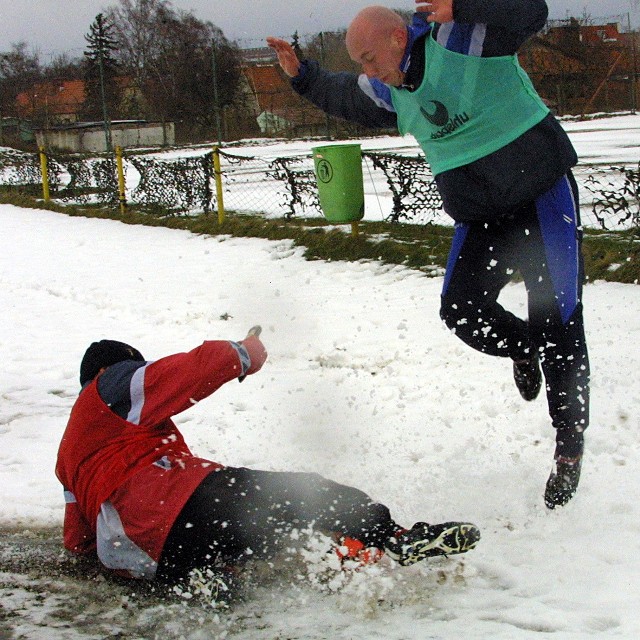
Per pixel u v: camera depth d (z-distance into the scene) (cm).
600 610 287
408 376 584
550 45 4656
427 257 958
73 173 1962
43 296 956
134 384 311
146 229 1433
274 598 309
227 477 305
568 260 355
